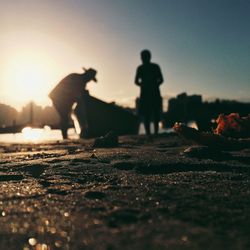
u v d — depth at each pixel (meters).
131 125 7.37
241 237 0.77
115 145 3.43
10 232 0.83
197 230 0.81
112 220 0.90
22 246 0.75
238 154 2.16
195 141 2.45
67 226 0.87
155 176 1.53
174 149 2.79
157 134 5.43
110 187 1.30
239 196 1.13
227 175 1.51
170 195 1.15
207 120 3.71
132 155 2.31
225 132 2.69
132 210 0.98
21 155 2.72
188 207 1.01
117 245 0.73
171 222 0.88
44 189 1.32
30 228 0.86
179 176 1.50
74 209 1.02
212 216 0.92
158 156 2.20
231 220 0.89
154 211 0.98
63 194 1.25
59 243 0.76
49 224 0.89
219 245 0.72
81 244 0.75
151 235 0.78
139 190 1.24
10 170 1.91
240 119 2.71
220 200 1.08
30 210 1.02
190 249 0.70
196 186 1.29
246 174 1.56
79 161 2.15
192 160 1.97
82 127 6.86
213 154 2.13
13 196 1.21
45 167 1.96
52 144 4.33
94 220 0.91
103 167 1.87
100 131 6.97
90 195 1.19
